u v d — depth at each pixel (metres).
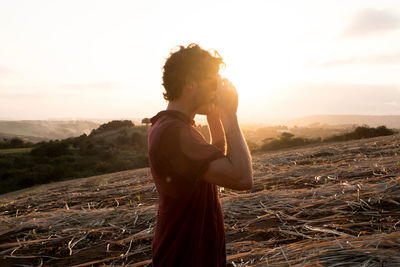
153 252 1.52
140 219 4.24
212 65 1.37
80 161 58.44
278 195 4.58
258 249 2.90
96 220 4.36
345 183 4.69
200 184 1.39
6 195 26.03
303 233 3.16
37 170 47.41
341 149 9.69
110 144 72.00
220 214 1.53
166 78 1.39
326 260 2.40
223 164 1.27
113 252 3.35
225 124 1.35
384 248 2.47
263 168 7.86
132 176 11.71
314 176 5.72
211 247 1.43
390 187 4.00
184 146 1.29
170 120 1.35
